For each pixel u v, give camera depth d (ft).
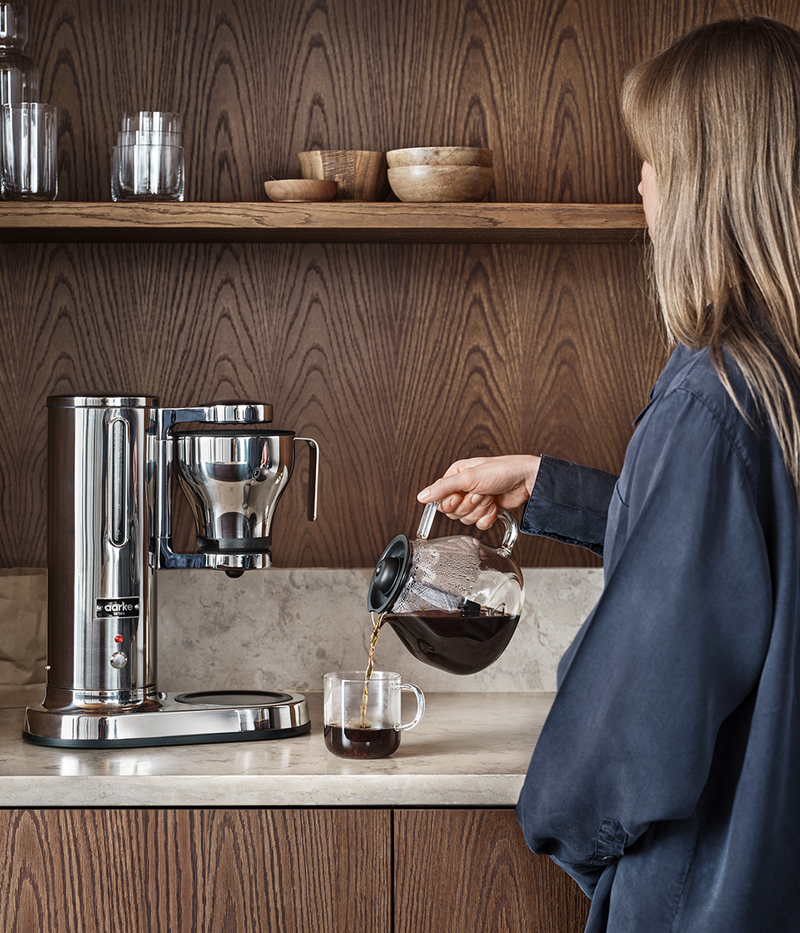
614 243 5.39
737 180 2.96
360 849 3.74
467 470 4.51
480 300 5.46
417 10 5.38
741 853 2.76
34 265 5.37
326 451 5.48
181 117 4.97
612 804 2.87
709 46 3.09
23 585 5.04
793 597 2.78
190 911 3.72
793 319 2.88
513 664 5.39
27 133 4.67
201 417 4.43
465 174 4.74
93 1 5.32
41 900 3.71
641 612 2.78
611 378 5.49
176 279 5.41
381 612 4.10
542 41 5.40
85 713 4.22
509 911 3.75
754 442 2.81
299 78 5.38
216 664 5.32
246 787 3.72
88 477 4.33
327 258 5.43
